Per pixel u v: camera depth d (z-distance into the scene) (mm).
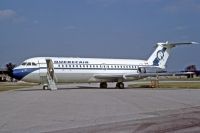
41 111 24578
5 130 16141
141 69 69188
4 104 30172
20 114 22734
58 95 42562
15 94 45625
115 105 29234
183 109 26031
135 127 16812
